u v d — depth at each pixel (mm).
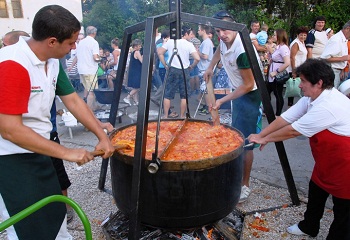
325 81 2316
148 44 2129
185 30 7844
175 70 5980
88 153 1982
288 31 10641
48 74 2014
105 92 5594
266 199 3479
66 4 17406
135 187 2143
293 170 4176
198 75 7859
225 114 5691
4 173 1992
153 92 8594
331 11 10195
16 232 2062
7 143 1956
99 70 7766
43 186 2129
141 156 2105
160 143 2605
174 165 2084
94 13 13750
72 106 2359
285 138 2516
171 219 2227
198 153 2385
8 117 1736
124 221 2883
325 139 2361
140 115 2096
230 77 3420
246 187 3408
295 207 3303
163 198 2176
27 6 17031
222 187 2248
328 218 3107
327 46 5797
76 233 2982
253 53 2822
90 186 3832
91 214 3260
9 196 2029
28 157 2027
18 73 1762
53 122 2982
